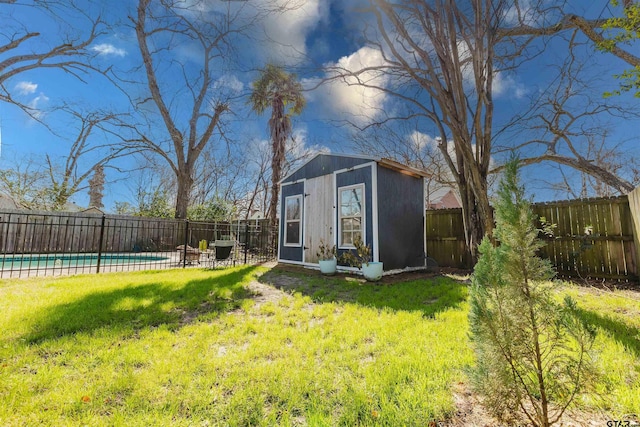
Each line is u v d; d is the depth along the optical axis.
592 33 6.34
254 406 1.76
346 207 7.29
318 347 2.60
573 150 9.09
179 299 4.30
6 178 15.07
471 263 7.16
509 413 1.63
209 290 4.91
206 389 1.93
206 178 20.52
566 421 1.59
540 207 6.48
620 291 4.64
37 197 15.09
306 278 6.39
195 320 3.39
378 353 2.48
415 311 3.68
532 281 1.48
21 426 1.55
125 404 1.76
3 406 1.69
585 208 5.95
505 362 1.49
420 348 2.53
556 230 6.24
